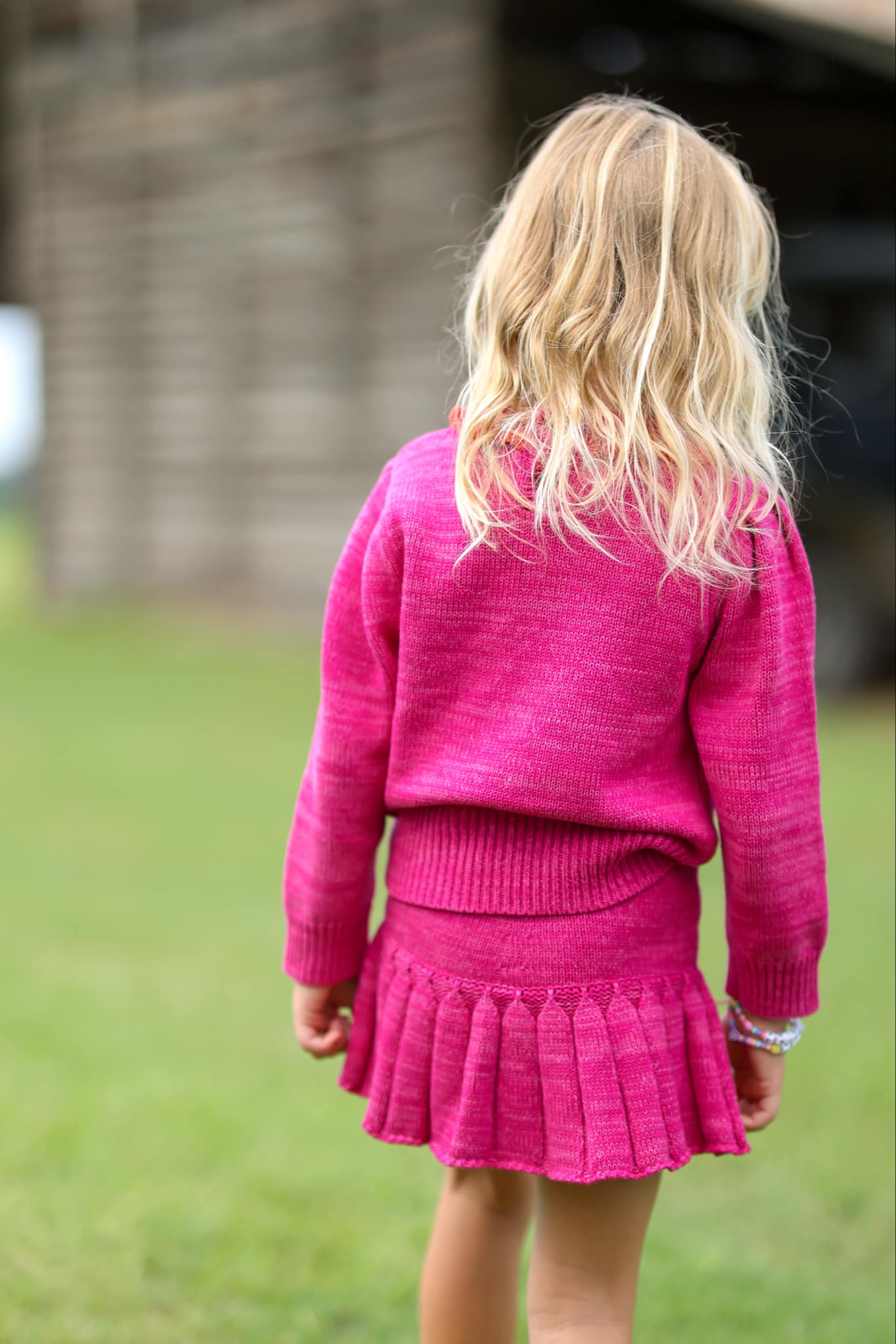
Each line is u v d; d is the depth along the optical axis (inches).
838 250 322.0
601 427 66.2
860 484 314.7
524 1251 104.5
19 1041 138.9
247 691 358.6
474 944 67.8
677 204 68.5
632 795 67.6
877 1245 101.9
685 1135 67.7
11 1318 90.3
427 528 67.8
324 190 434.3
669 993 68.4
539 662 66.5
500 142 394.6
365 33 416.2
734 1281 95.9
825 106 459.8
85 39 494.0
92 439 522.6
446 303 404.5
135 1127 119.7
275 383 458.6
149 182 485.1
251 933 175.5
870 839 211.2
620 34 427.2
